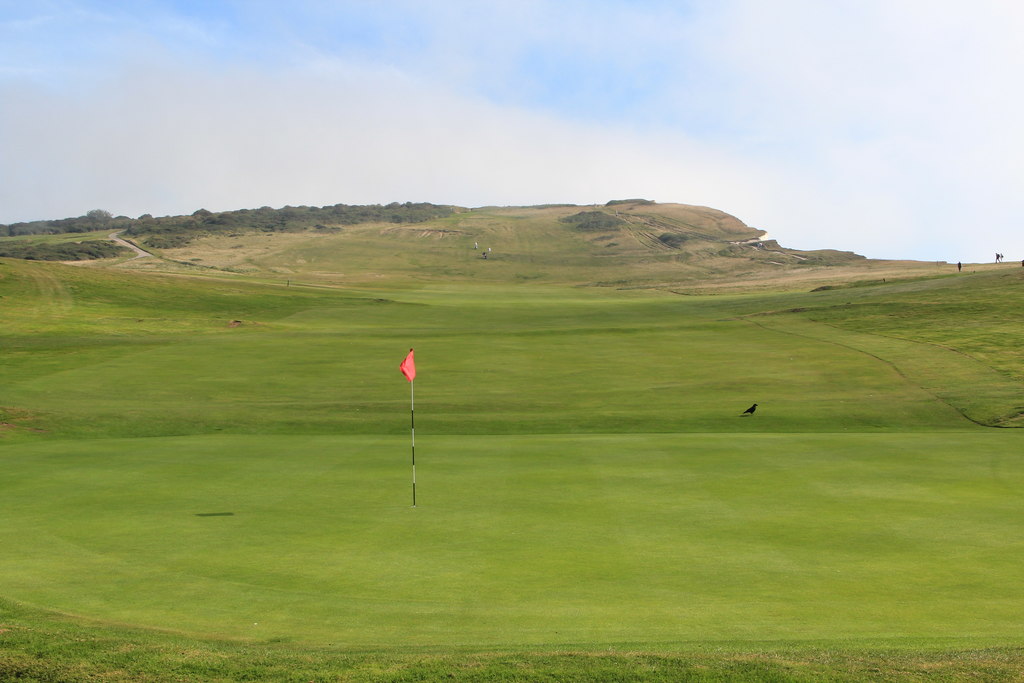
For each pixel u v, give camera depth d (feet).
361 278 538.47
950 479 64.90
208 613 35.37
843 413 113.70
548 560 43.50
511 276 618.44
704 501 57.36
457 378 151.53
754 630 33.19
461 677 26.66
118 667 27.35
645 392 135.85
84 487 62.34
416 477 66.03
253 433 102.12
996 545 46.34
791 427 106.01
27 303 257.14
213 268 591.78
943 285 274.77
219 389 139.33
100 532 49.11
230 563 42.96
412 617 34.88
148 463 73.10
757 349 180.55
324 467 71.00
